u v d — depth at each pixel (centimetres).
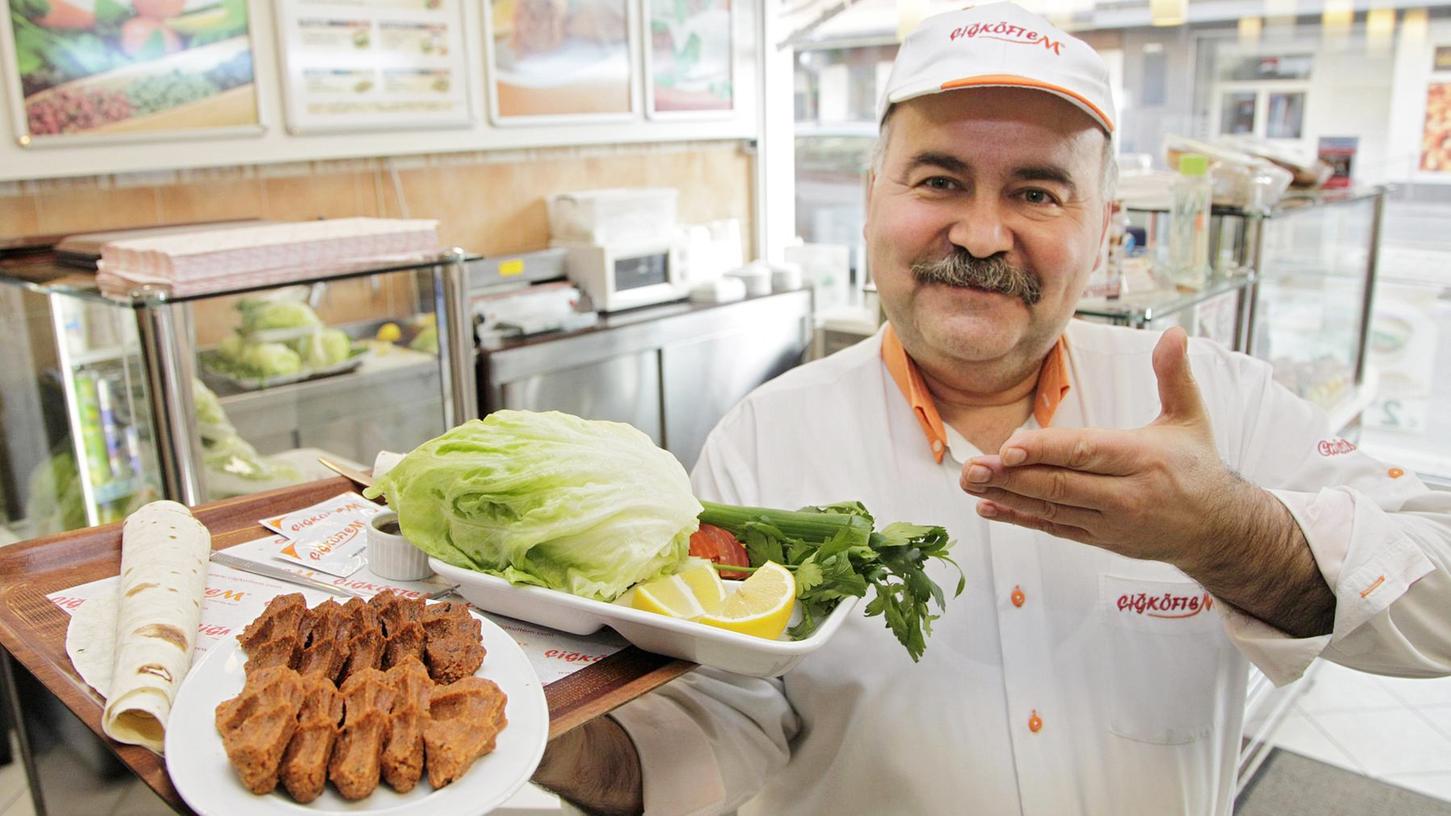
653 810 105
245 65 281
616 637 89
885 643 114
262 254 206
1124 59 348
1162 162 349
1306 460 118
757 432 129
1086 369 125
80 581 96
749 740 113
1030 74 102
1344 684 280
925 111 108
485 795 64
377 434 240
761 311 370
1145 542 86
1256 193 233
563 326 314
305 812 62
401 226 235
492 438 92
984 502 86
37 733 140
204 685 73
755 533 94
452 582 92
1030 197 107
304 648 78
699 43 401
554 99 356
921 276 110
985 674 113
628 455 92
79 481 213
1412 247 316
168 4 264
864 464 123
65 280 200
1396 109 306
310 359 224
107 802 137
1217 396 123
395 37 310
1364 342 312
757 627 82
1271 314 262
